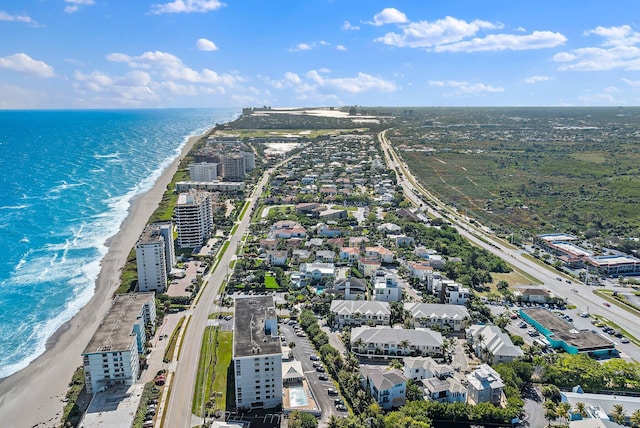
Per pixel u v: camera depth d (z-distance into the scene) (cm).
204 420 17838
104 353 18875
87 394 19512
